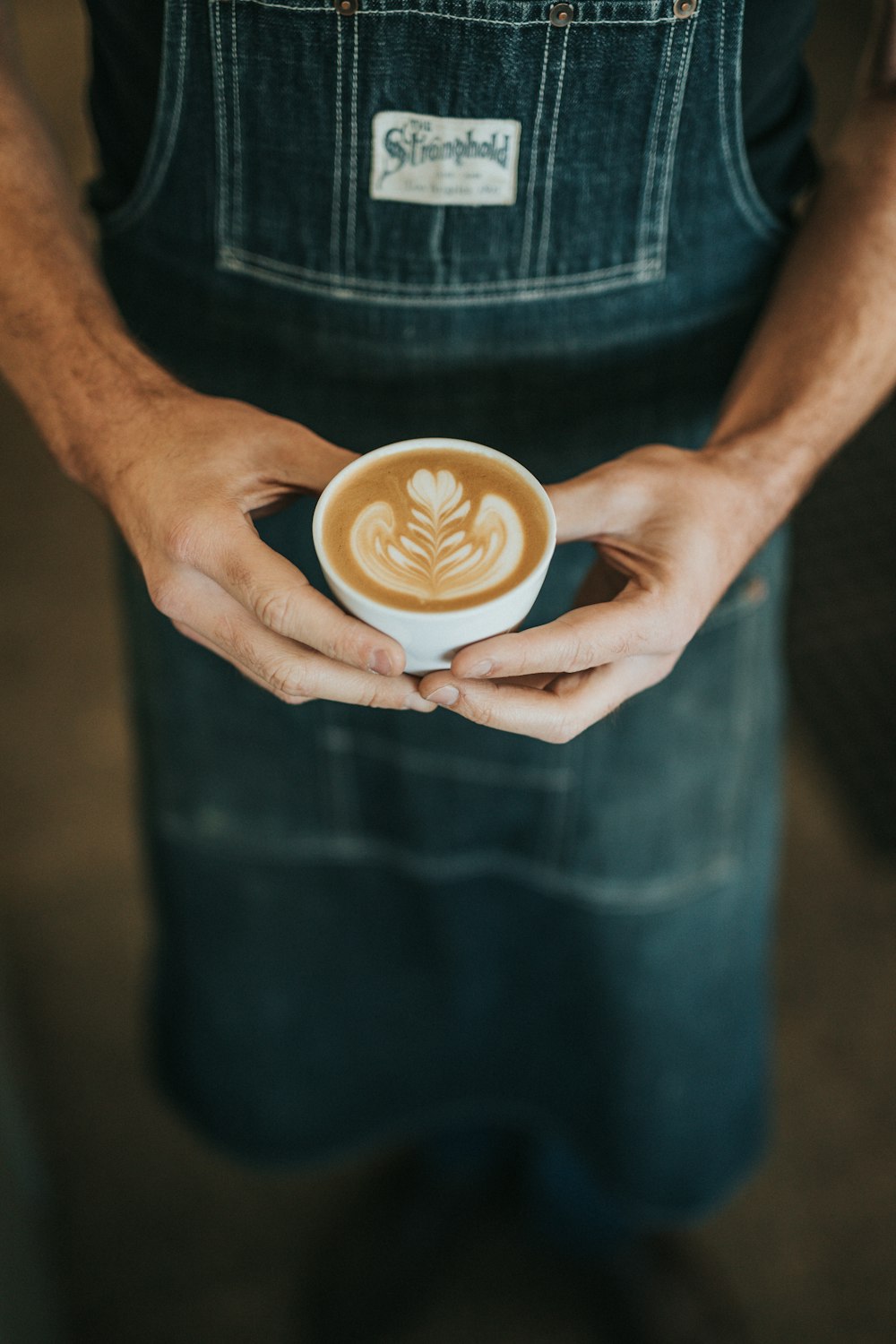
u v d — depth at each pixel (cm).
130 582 104
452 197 78
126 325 93
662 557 69
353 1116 144
